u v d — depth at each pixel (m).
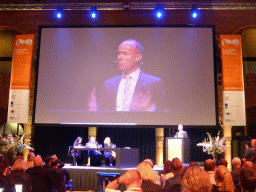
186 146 10.22
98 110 12.26
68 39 12.69
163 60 12.37
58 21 13.70
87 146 10.70
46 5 12.48
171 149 10.20
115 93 12.31
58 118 12.27
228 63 12.02
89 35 12.69
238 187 4.10
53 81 12.48
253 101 13.22
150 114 12.12
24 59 12.48
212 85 12.12
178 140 10.19
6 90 13.78
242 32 14.77
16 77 12.38
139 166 3.76
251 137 15.44
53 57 12.61
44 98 12.39
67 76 12.50
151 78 12.30
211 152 10.84
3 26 13.78
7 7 12.48
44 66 12.57
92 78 12.45
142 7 12.38
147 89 12.24
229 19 13.40
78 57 12.59
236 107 11.78
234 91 11.87
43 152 15.49
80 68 12.53
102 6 12.47
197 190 1.95
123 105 12.23
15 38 12.62
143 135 15.45
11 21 13.83
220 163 5.00
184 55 12.34
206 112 11.98
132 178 3.07
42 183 4.63
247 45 14.67
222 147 10.77
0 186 3.02
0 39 15.27
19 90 12.30
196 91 12.12
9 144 11.26
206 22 13.41
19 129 16.11
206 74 12.19
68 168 9.78
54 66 12.56
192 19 13.44
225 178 3.05
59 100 12.37
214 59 12.23
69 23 13.66
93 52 12.60
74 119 12.25
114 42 12.61
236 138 16.03
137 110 12.16
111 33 12.66
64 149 15.52
